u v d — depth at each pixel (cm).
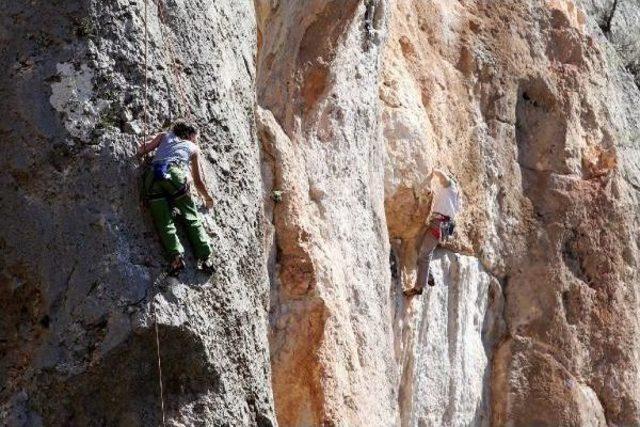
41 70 1019
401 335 1855
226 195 1092
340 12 1603
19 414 990
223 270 1070
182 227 1040
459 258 2012
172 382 1035
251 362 1093
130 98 1030
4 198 1010
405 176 1844
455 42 2114
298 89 1602
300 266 1511
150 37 1046
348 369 1526
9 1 1028
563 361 2122
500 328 2106
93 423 1005
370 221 1697
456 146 2050
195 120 1071
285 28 1570
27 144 1012
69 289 996
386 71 1895
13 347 1000
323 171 1620
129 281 1001
